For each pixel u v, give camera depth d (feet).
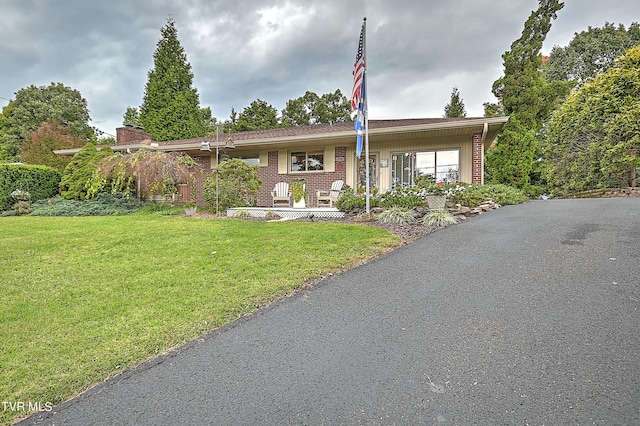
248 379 6.88
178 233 21.52
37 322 9.58
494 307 9.49
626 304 9.02
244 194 37.06
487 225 20.63
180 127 91.15
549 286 10.59
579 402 5.67
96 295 11.50
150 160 38.09
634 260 12.25
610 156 42.75
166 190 40.14
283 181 44.73
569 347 7.30
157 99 91.25
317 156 43.83
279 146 43.78
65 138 73.26
